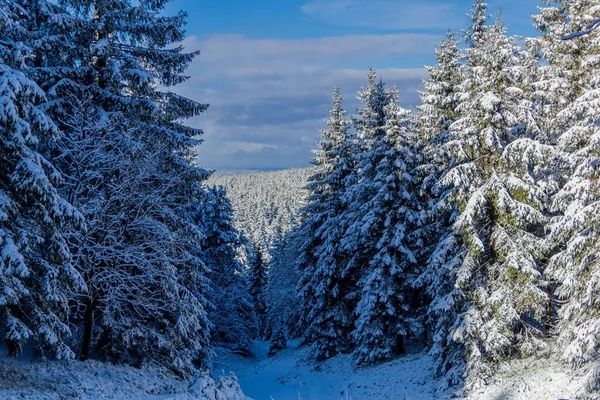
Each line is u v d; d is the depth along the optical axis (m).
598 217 15.14
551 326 20.22
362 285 28.86
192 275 18.95
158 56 18.22
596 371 14.72
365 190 27.39
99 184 15.52
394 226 25.33
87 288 14.09
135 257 15.49
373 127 29.70
